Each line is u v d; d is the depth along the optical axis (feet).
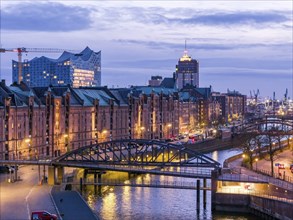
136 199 408.67
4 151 527.81
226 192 373.81
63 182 433.07
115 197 415.44
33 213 300.61
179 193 434.71
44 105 601.21
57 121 623.36
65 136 637.30
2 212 319.47
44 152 599.98
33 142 578.25
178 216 356.59
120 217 351.46
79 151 436.35
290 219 323.57
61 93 646.74
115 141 432.25
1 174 470.39
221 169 399.65
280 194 362.94
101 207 379.55
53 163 426.92
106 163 426.10
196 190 407.64
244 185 390.63
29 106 569.23
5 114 528.63
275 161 580.71
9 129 535.19
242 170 485.56
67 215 322.55
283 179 416.26
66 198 370.12
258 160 585.22
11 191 388.37
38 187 406.41
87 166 426.92
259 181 378.53
